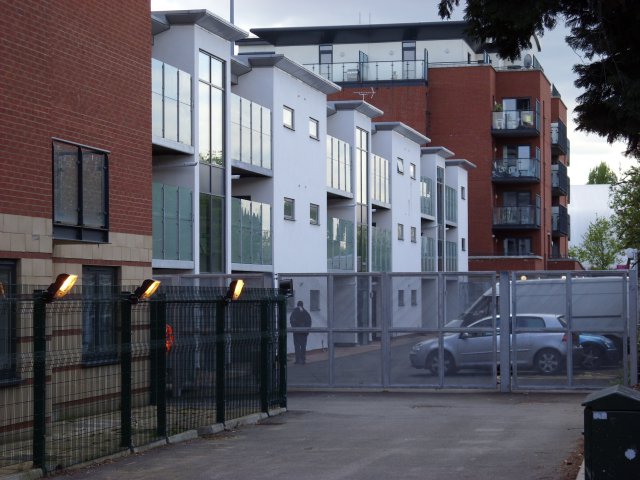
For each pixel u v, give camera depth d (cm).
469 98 6600
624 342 2252
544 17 1393
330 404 2044
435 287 2352
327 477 1120
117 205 1925
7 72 1549
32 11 1627
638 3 1375
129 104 1970
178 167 2875
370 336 2384
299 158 3847
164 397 1398
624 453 804
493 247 6694
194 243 2856
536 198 6750
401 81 6531
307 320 2408
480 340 2323
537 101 6719
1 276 1535
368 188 4738
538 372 2302
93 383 1262
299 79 3844
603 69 1445
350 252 4466
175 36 2870
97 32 1847
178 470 1184
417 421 1698
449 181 6316
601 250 7981
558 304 2297
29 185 1591
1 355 1116
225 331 1597
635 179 3900
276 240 3597
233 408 1628
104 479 1127
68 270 1775
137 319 1352
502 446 1355
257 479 1115
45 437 1152
